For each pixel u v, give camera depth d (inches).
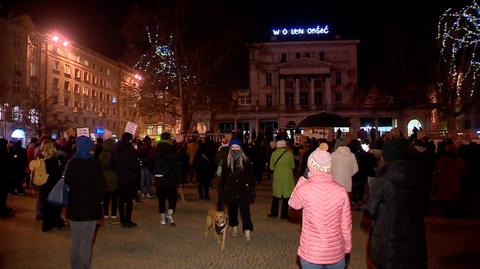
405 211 181.6
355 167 458.6
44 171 434.9
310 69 2822.3
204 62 1325.0
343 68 2869.1
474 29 1327.5
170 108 1385.3
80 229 271.9
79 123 2544.3
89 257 274.1
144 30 1280.8
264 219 475.5
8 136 1934.1
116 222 455.5
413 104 1509.6
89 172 272.1
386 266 179.9
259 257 319.0
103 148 464.8
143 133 2492.6
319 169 185.3
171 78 1323.8
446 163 489.1
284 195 465.1
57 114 2096.5
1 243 367.9
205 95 1373.0
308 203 181.0
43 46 2215.8
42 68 2203.5
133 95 1455.5
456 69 1395.2
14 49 1985.7
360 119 2785.4
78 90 2546.8
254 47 1577.3
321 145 203.0
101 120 2812.5
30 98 1952.5
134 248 346.6
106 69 2910.9
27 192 725.9
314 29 2903.5
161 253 331.3
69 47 2438.5
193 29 1299.2
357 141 561.3
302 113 2837.1
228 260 311.1
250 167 382.0
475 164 572.4
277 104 2881.4
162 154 436.8
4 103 1905.8
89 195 271.3
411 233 180.9
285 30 2913.4
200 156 644.7
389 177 184.9
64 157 451.8
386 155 192.1
